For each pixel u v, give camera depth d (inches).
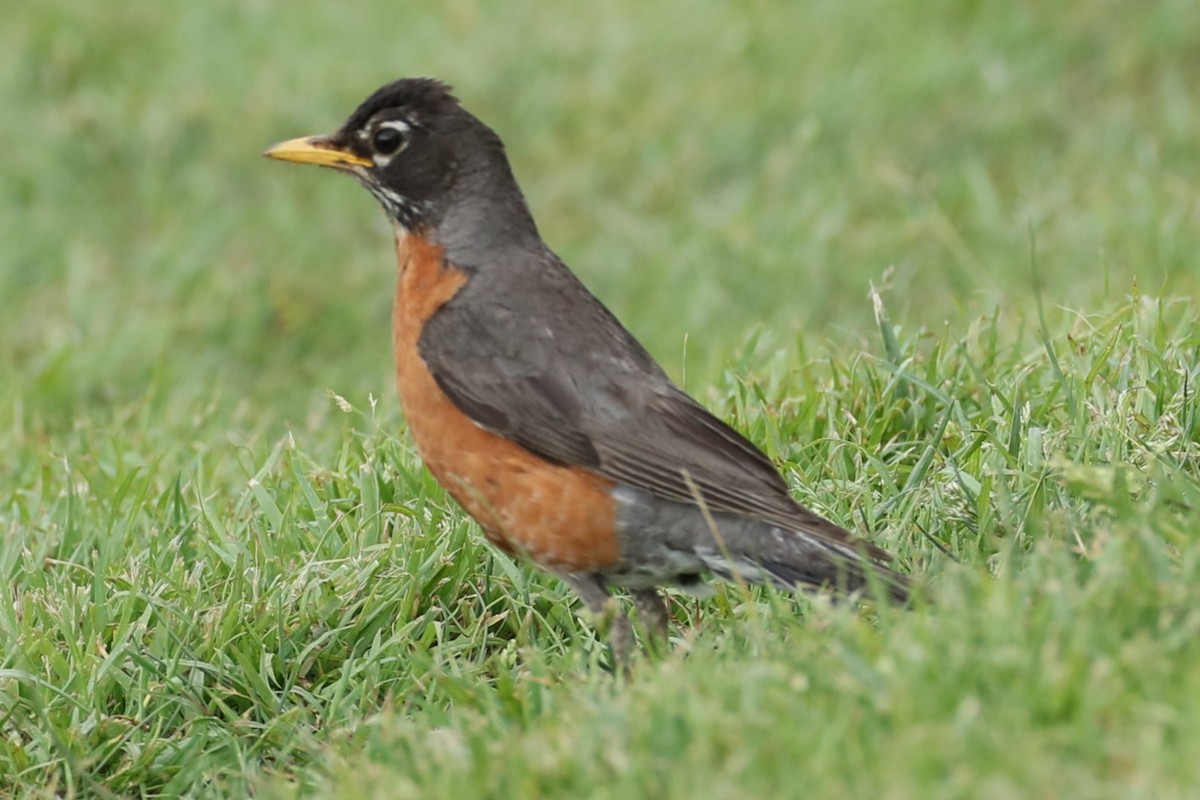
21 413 606.9
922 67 901.2
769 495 346.0
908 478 402.0
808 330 717.3
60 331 744.3
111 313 770.8
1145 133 842.2
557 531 365.1
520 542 372.5
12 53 977.5
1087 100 886.4
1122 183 785.6
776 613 328.2
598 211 858.8
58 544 462.0
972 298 684.1
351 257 853.8
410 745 315.3
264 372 761.6
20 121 936.3
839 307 757.3
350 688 374.6
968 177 791.7
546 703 318.3
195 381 708.7
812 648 295.6
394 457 434.3
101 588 402.9
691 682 291.0
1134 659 266.1
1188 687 257.0
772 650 308.0
